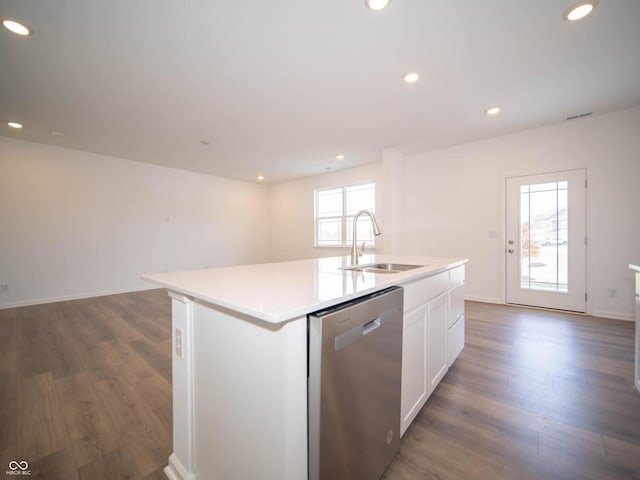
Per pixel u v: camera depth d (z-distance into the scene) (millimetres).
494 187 3977
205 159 4988
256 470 871
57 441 1408
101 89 2576
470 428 1474
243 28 1839
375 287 1118
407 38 1949
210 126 3488
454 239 4320
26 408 1670
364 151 4574
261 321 836
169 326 3143
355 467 992
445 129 3646
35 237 4090
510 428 1472
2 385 1922
